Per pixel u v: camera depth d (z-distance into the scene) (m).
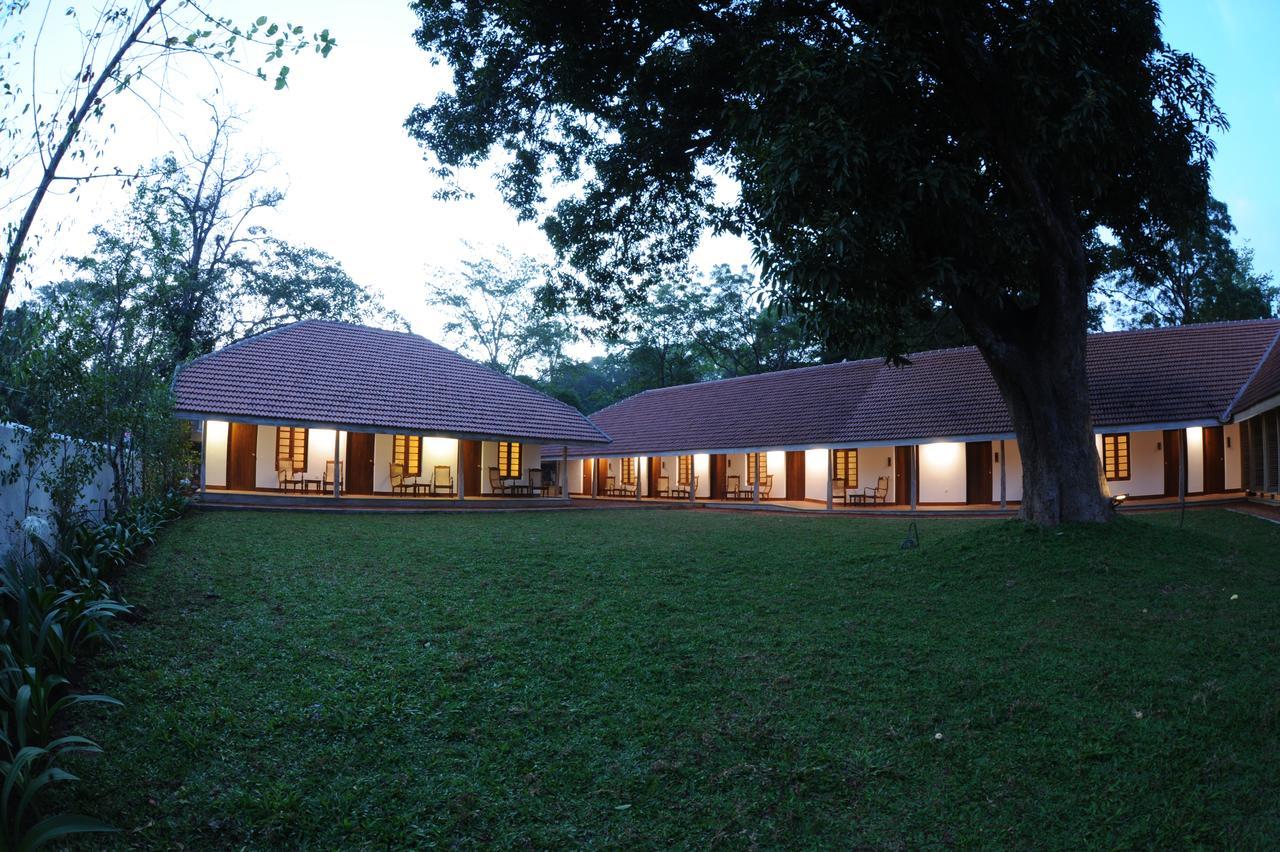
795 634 8.05
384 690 6.38
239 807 4.79
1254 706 6.04
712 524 17.50
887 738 5.95
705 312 47.09
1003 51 9.91
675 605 9.08
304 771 5.25
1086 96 9.23
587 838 4.85
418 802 5.05
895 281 10.15
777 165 9.52
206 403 18.28
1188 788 5.18
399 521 16.64
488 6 12.54
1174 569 9.83
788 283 9.98
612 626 8.23
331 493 22.00
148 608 7.61
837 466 26.77
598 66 12.71
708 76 12.81
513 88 13.80
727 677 6.99
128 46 5.14
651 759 5.68
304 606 8.31
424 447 23.88
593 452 31.80
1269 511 16.47
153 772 4.98
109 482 11.49
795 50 10.15
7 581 5.67
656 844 4.81
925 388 24.81
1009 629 8.05
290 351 21.91
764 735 5.99
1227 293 35.47
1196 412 19.44
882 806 5.19
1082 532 11.06
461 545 12.78
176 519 13.70
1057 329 11.73
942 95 10.74
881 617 8.62
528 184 15.35
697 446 27.97
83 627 6.15
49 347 7.21
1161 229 13.08
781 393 29.50
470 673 6.86
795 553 12.35
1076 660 7.11
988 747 5.78
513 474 25.78
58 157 5.03
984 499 23.62
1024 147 10.30
